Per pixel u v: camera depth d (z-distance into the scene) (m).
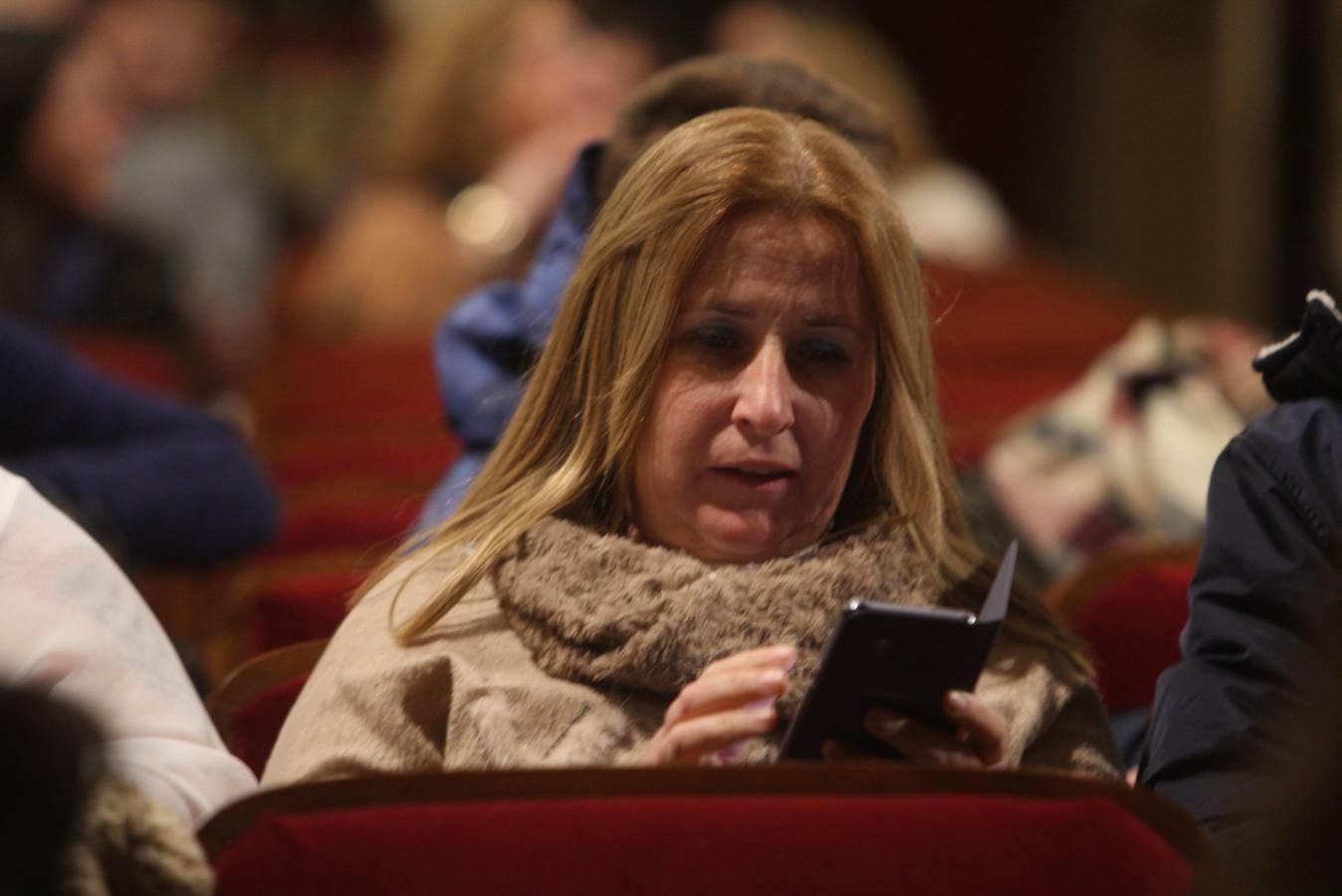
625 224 3.35
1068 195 23.27
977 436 6.96
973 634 2.85
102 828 2.61
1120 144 22.08
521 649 3.33
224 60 18.78
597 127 8.98
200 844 2.70
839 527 3.55
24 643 3.19
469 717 3.22
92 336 8.94
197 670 4.49
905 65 23.69
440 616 3.34
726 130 3.37
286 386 8.11
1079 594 4.66
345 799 2.71
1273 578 3.45
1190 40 21.28
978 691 3.43
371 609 3.48
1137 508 5.51
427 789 2.71
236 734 3.82
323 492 6.10
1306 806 1.84
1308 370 3.62
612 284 3.37
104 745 2.27
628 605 3.22
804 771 2.76
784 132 3.38
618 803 2.69
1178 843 2.74
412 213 9.81
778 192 3.30
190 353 9.23
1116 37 22.14
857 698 2.93
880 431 3.49
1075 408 5.65
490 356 4.80
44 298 8.39
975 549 3.62
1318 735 1.88
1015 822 2.71
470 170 9.64
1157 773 3.39
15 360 5.57
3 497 3.36
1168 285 21.78
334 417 7.79
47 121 7.71
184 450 5.67
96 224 8.70
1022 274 12.34
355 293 9.62
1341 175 18.89
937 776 2.76
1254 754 3.32
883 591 3.34
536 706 3.23
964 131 23.80
